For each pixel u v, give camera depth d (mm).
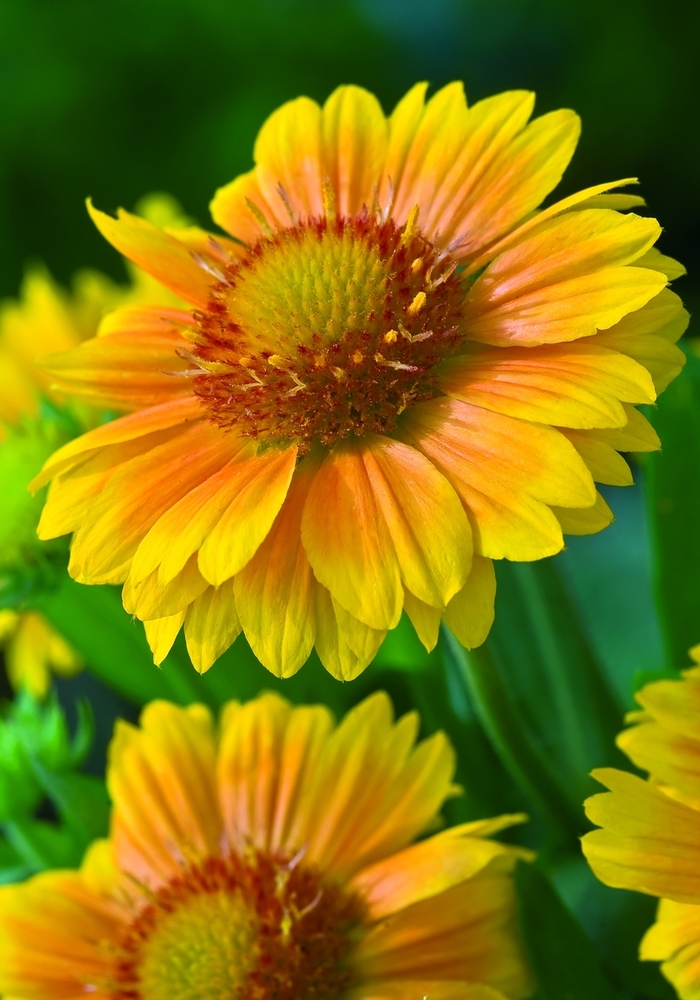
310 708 388
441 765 376
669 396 393
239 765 386
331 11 859
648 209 850
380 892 367
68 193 842
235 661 411
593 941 375
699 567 392
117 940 378
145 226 373
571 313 343
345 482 347
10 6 815
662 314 343
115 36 829
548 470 335
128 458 359
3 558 399
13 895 383
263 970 364
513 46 876
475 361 354
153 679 427
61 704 643
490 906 363
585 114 841
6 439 435
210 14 835
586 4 832
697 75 815
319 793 379
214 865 375
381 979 363
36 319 479
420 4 891
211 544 338
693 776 349
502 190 363
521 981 360
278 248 365
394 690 412
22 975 376
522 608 406
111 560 348
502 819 363
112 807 408
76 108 830
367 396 354
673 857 342
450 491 339
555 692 402
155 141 843
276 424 356
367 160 375
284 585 341
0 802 409
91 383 366
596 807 345
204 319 367
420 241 363
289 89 833
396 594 336
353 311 357
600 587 449
